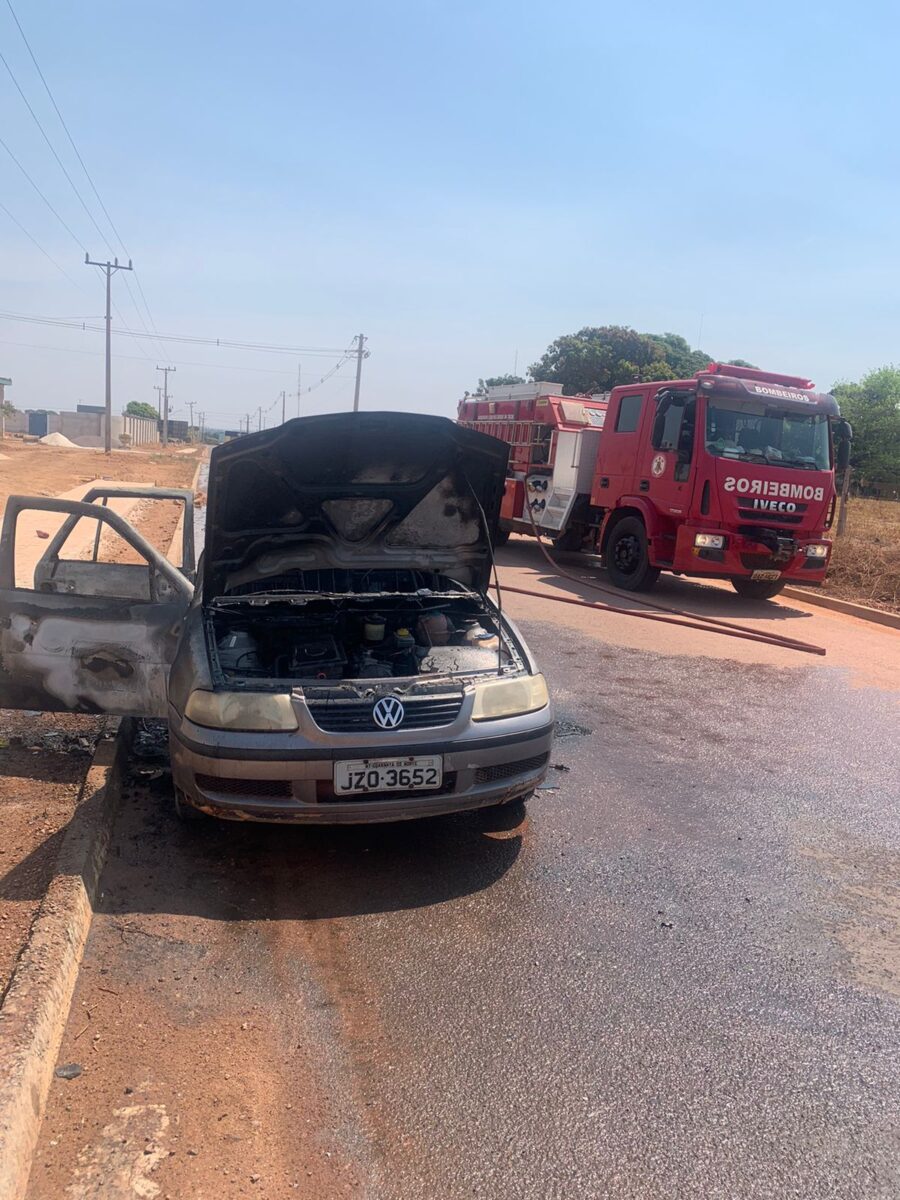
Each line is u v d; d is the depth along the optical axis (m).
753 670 8.91
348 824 4.04
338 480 4.91
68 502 5.27
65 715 6.07
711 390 11.62
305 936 3.71
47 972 3.00
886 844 4.99
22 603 5.03
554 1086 2.92
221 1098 2.76
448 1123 2.74
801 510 12.08
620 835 4.89
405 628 5.14
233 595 5.14
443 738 4.07
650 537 12.66
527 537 19.67
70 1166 2.46
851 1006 3.47
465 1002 3.34
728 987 3.54
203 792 3.97
